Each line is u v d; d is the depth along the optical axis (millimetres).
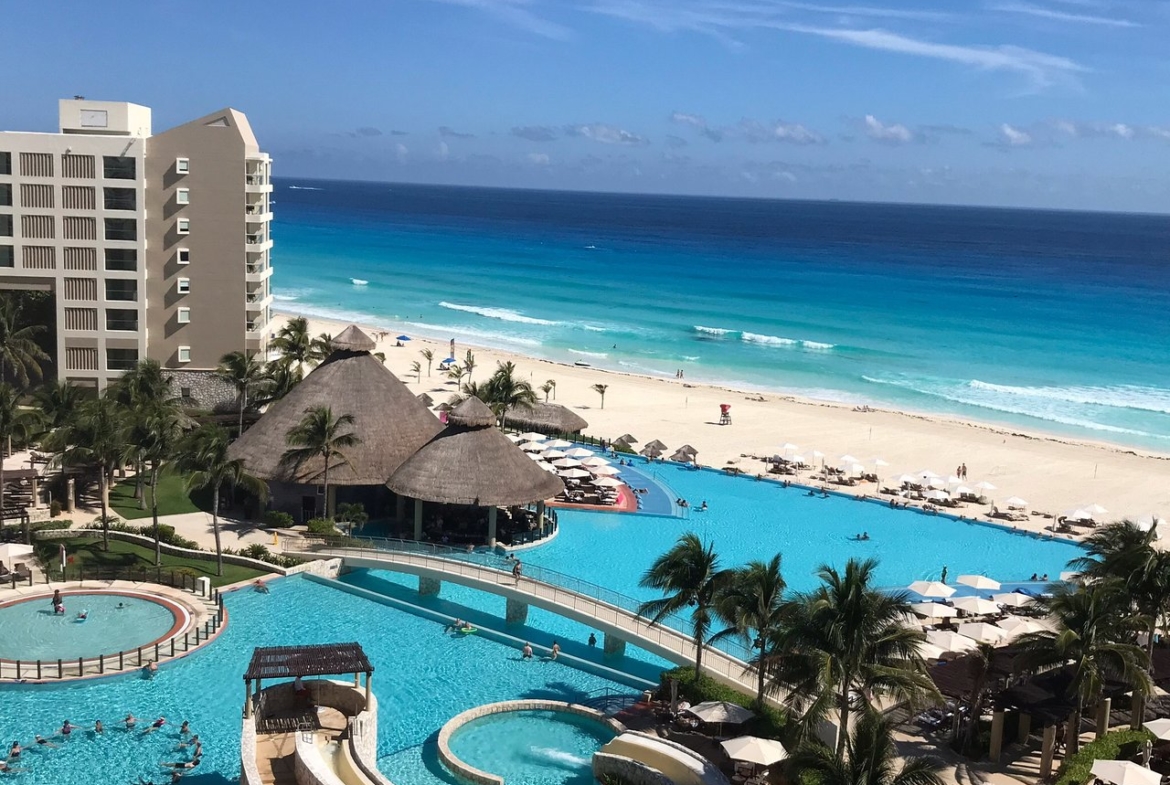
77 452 55312
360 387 66438
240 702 41594
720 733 39344
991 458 92500
